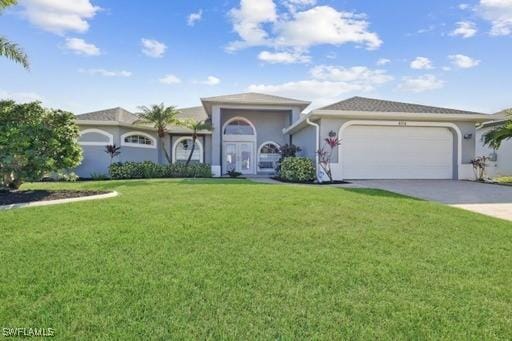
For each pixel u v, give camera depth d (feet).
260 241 19.11
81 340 9.62
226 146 91.66
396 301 12.21
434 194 41.70
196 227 21.68
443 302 12.17
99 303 11.69
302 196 34.65
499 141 61.67
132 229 21.12
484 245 19.06
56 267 14.89
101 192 36.88
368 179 60.95
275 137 93.25
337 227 22.43
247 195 35.55
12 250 17.07
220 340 9.73
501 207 32.50
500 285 13.74
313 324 10.62
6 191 36.42
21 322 10.46
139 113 76.07
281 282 13.71
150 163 74.54
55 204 29.68
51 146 34.83
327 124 59.36
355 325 10.59
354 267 15.42
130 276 13.99
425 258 16.78
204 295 12.46
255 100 80.33
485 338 9.98
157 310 11.32
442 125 62.03
